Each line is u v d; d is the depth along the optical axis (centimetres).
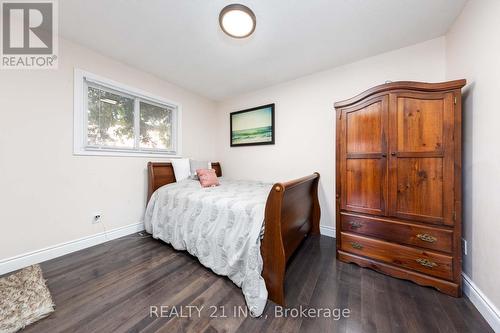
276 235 131
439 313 122
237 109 349
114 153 234
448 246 141
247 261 138
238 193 201
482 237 125
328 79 252
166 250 208
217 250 164
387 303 131
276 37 190
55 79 190
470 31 142
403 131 156
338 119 189
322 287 148
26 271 164
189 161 300
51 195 188
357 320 117
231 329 111
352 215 181
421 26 175
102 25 177
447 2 147
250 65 245
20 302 127
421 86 148
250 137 327
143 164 265
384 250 165
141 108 268
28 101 175
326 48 208
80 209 207
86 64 210
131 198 252
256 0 146
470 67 141
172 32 186
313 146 265
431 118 146
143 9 158
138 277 159
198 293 141
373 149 169
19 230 170
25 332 108
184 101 319
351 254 181
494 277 114
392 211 161
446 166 142
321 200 258
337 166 190
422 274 149
